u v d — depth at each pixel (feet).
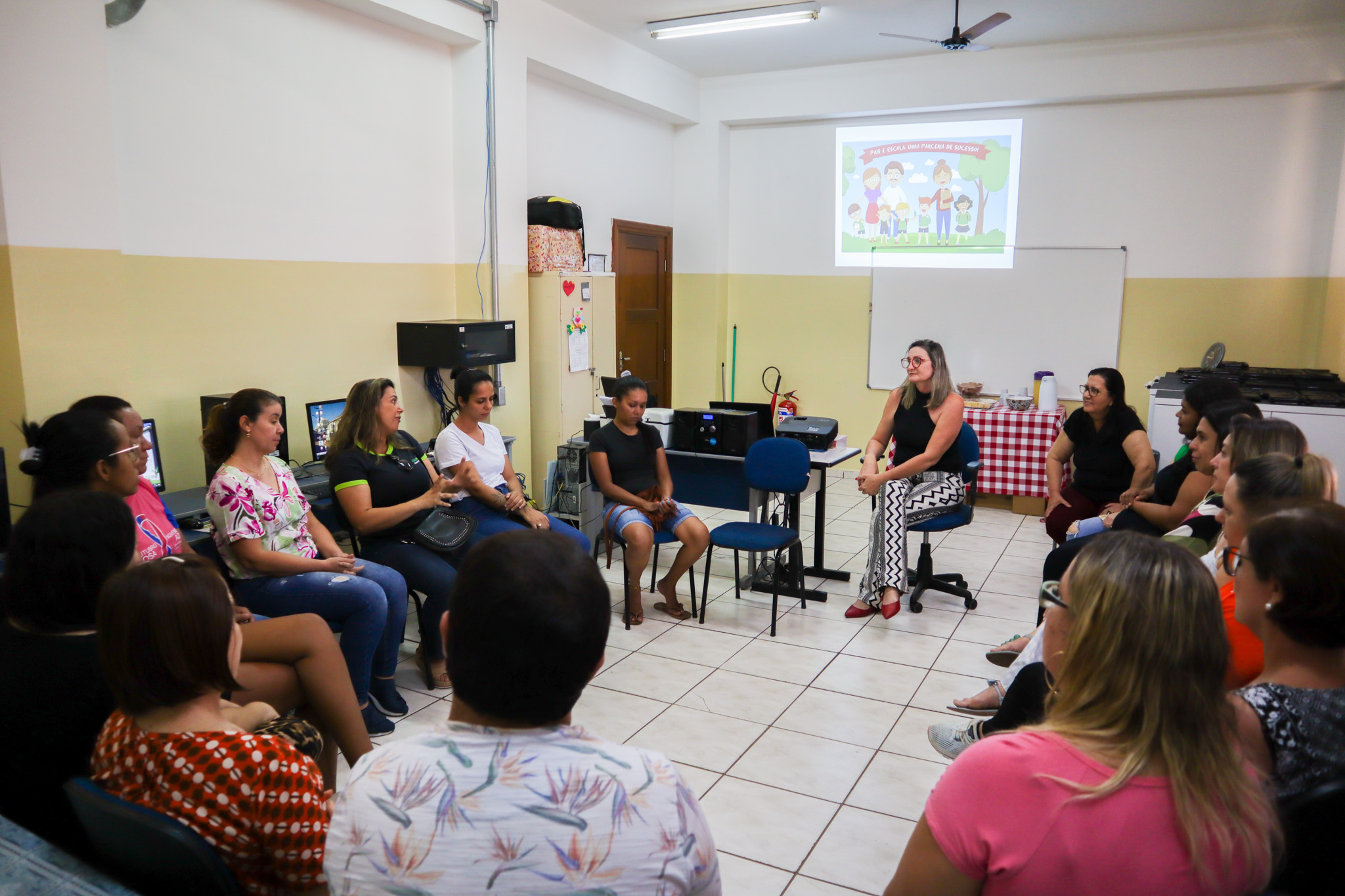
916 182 22.82
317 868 4.44
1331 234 19.33
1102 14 17.72
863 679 11.25
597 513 16.05
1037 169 21.53
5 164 9.44
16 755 5.01
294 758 4.47
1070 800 3.12
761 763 9.18
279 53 13.26
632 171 22.71
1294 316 19.88
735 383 25.88
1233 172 19.89
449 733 3.07
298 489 9.98
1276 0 16.65
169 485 12.23
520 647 2.97
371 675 9.95
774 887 7.25
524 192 17.63
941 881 3.32
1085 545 3.63
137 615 4.29
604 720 10.07
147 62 11.41
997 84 20.88
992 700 10.17
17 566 5.06
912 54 21.35
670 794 3.03
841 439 15.99
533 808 2.89
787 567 14.17
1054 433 19.56
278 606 9.23
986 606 13.99
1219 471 8.32
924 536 13.96
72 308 10.20
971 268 22.56
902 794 8.63
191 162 12.12
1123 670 3.23
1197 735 3.15
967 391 22.09
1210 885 3.08
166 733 4.41
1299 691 4.13
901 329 23.53
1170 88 19.45
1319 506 4.27
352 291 14.96
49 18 9.73
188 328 12.31
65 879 4.22
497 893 2.85
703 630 12.92
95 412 7.50
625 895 2.88
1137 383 21.45
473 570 3.11
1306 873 4.00
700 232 24.70
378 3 13.98
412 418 16.40
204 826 4.23
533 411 18.88
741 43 20.40
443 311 17.08
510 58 16.83
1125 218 20.92
